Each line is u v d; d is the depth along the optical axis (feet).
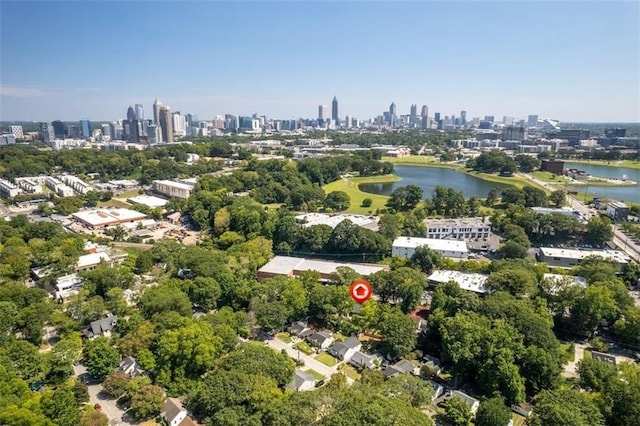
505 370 305.12
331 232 636.48
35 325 374.22
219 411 268.82
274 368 313.94
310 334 396.98
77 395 300.61
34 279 519.19
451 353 330.34
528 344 334.65
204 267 479.00
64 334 383.04
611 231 643.45
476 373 326.44
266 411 270.87
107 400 310.45
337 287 436.35
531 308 375.66
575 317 399.24
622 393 270.26
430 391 288.30
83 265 538.88
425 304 449.48
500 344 322.34
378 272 469.57
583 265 501.97
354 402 248.73
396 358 363.15
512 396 303.27
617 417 265.95
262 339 396.98
